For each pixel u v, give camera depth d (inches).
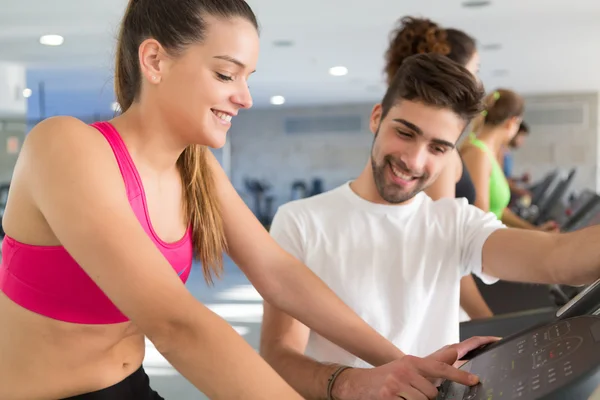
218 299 261.7
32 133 36.4
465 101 50.9
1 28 269.0
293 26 272.2
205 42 35.3
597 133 529.0
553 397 26.6
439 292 57.2
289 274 48.4
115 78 41.6
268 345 54.0
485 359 35.3
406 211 57.5
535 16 257.1
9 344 40.1
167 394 147.9
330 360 54.1
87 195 33.5
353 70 393.4
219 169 48.4
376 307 56.1
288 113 626.8
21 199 37.2
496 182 119.7
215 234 46.2
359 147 605.3
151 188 40.5
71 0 226.4
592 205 119.9
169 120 37.8
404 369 39.5
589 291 35.5
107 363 41.3
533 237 50.9
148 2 37.2
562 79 446.0
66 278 38.3
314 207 58.5
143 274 32.2
